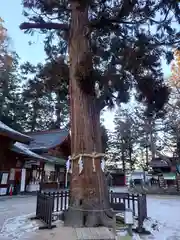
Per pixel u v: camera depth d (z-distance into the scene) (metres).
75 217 5.49
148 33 7.02
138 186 22.08
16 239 4.51
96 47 7.77
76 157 6.04
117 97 7.69
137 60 6.52
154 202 12.99
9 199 12.66
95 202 5.59
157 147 27.33
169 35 6.91
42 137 24.88
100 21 6.74
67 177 24.84
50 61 8.29
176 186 20.08
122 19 6.70
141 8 6.55
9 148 14.77
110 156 38.75
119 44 7.32
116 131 36.00
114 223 5.41
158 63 6.93
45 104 32.50
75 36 6.84
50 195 6.81
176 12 6.34
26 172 17.58
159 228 5.84
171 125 21.56
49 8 7.49
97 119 6.48
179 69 19.50
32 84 8.91
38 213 6.73
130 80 7.28
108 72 6.52
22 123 30.81
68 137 23.91
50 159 20.83
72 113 6.49
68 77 7.84
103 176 6.00
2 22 23.56
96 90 6.59
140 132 23.86
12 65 28.28
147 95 6.86
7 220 6.50
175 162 22.33
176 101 20.22
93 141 6.13
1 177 14.30
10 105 28.91
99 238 4.39
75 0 6.65
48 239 4.46
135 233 5.18
